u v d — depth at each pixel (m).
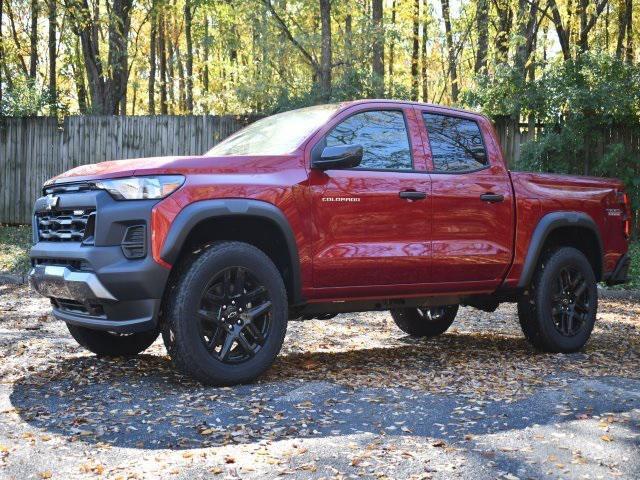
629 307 9.58
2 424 3.94
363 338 7.02
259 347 4.83
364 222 5.20
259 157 4.92
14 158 16.70
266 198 4.80
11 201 16.73
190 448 3.59
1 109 17.47
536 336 6.23
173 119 16.11
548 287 6.18
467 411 4.29
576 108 14.52
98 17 19.55
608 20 25.89
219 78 29.27
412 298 5.72
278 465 3.35
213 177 4.69
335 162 4.91
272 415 4.12
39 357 5.59
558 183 6.34
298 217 4.93
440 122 5.82
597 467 3.40
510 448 3.62
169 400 4.39
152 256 4.46
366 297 5.38
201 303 4.68
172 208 4.52
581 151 15.06
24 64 28.70
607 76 14.95
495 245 5.84
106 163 4.96
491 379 5.13
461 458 3.47
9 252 12.86
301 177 4.97
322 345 6.54
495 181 5.91
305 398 4.46
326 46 18.23
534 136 15.28
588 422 4.08
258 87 19.25
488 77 15.89
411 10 26.44
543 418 4.17
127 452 3.53
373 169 5.33
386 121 5.52
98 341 5.54
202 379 4.62
